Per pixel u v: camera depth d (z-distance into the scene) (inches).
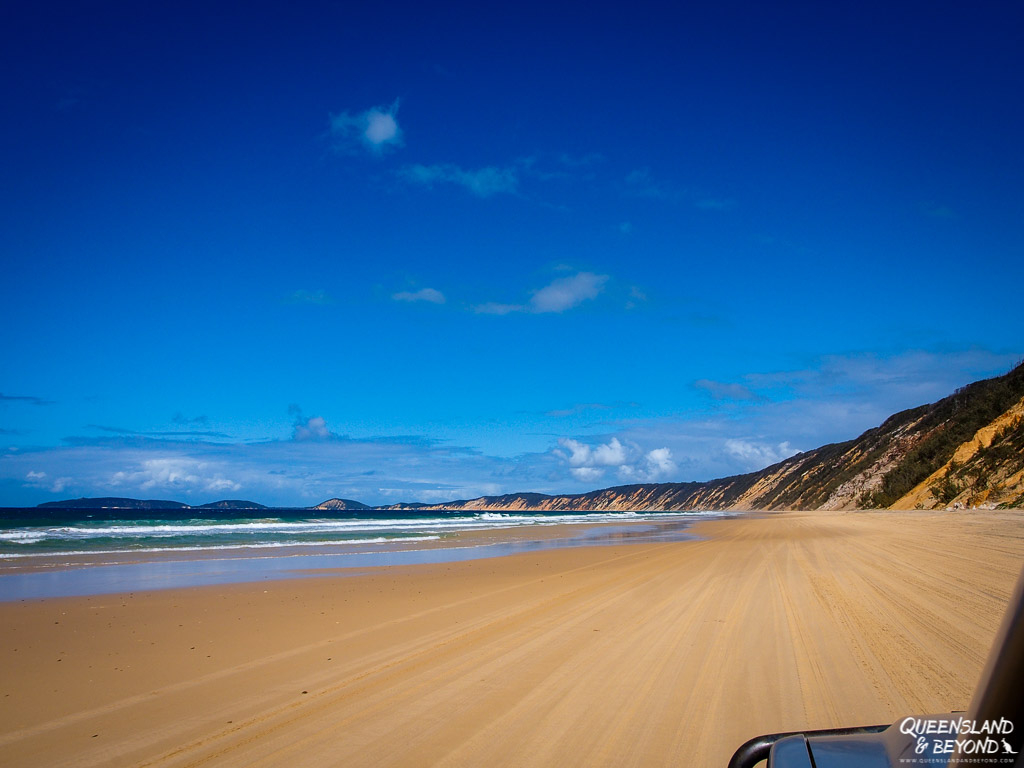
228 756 164.6
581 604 379.6
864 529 1085.1
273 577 560.1
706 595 400.8
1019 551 585.3
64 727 188.2
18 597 444.5
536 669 237.8
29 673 247.9
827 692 202.4
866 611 329.4
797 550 713.0
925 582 420.8
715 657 248.7
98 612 382.3
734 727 175.9
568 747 165.5
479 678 227.6
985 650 245.8
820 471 4734.3
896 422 3843.5
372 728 181.5
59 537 1082.7
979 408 2271.2
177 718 194.1
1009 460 1560.0
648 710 191.3
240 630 325.4
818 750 70.2
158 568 639.1
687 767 151.8
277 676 238.2
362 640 295.9
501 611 363.9
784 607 350.0
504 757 160.1
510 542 1072.2
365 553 831.1
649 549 839.7
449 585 489.4
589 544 1000.2
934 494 1779.0
